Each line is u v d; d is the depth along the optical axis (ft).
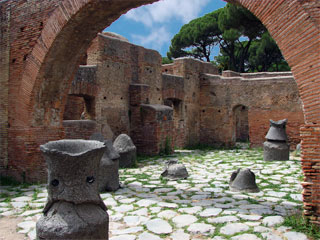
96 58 40.68
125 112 45.80
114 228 16.57
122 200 21.97
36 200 22.34
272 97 52.70
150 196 22.98
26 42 27.22
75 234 11.85
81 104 47.29
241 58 91.15
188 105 57.26
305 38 14.49
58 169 12.37
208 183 27.27
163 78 52.47
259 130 53.88
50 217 12.40
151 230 16.17
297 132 50.70
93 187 12.84
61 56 26.48
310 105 14.74
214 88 59.11
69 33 24.80
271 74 64.28
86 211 12.53
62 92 29.07
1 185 27.45
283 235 15.14
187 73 57.26
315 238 14.62
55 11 24.39
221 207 19.89
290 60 15.11
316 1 14.24
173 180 28.73
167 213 18.85
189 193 23.76
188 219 17.72
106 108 41.93
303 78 14.74
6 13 28.94
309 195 15.40
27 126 27.45
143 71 48.96
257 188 24.45
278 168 33.91
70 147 14.08
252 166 35.60
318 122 14.64
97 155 12.81
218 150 53.16
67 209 12.35
